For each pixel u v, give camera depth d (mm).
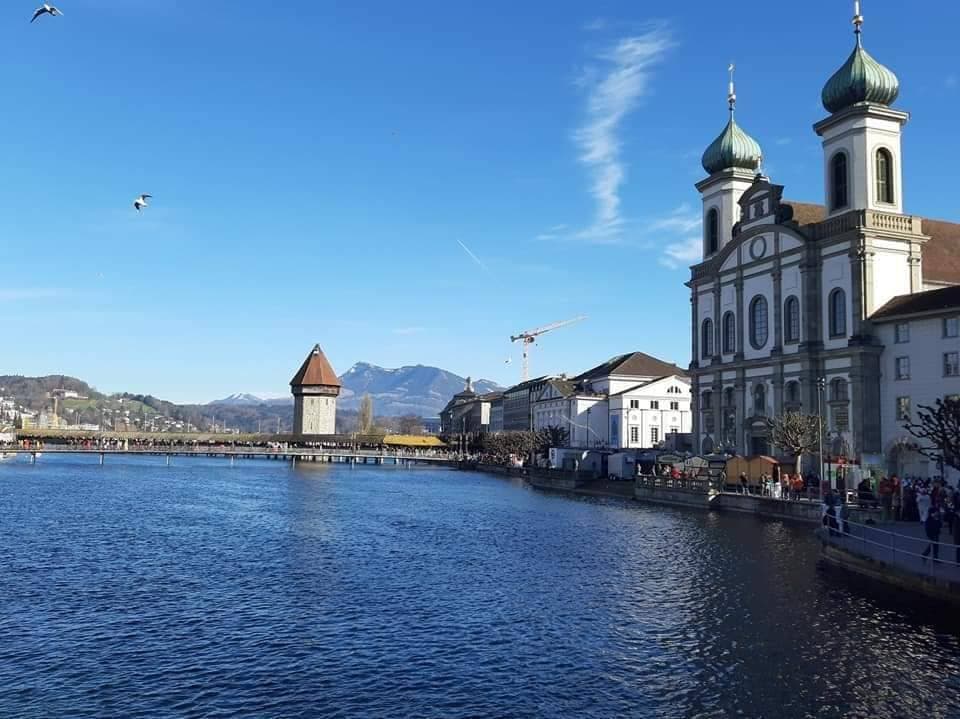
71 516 70875
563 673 27469
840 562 44875
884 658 28766
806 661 28531
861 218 89562
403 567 46906
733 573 44719
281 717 23516
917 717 23688
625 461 119375
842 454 88688
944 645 30203
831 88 94875
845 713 23953
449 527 67250
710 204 118812
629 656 29266
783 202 106500
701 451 114688
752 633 32094
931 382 81500
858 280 89062
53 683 26125
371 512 79562
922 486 57562
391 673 27375
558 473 124750
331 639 31250
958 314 78500
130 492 99688
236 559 49031
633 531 64500
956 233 106250
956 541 37375
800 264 96250
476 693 25562
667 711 24125
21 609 35438
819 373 93625
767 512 75125
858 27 94062
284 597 38344
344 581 42438
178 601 37344
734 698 25125
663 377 172125
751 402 104625
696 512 80938
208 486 113438
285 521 70000
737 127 117062
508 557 50781
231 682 26359
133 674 27047
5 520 66750
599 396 182375
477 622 33938
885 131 92938
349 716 23641
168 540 56844
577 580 43062
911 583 36781
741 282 107125
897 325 85375
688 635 31891
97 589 39719
